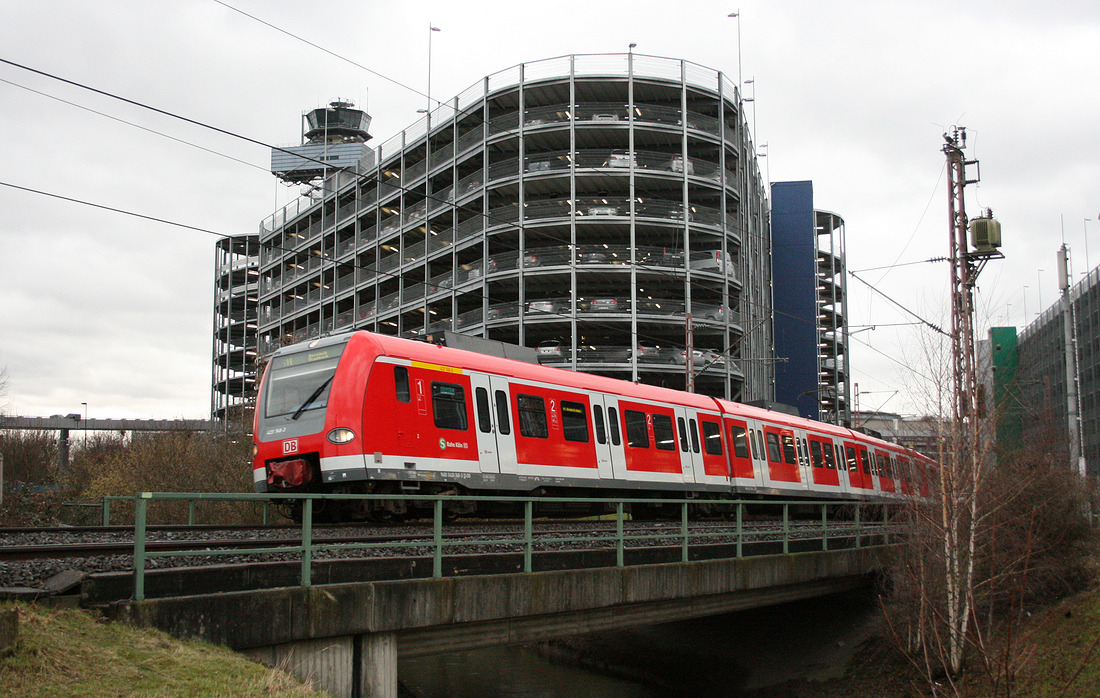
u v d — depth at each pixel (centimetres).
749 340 5609
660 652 2761
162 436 4100
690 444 2288
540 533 1473
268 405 1622
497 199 5459
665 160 5234
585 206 5128
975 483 1962
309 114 9306
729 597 1688
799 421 2919
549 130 5212
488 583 1125
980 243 2417
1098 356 7306
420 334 1881
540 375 1877
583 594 1271
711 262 5162
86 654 712
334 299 6612
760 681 2477
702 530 1920
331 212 7069
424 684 2536
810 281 7106
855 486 3212
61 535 1263
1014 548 2295
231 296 8075
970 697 1864
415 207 5969
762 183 7119
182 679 725
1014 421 2919
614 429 2034
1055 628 2233
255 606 870
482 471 1683
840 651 2520
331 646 948
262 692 749
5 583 812
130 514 2884
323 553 1124
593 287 5294
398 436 1541
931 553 2052
